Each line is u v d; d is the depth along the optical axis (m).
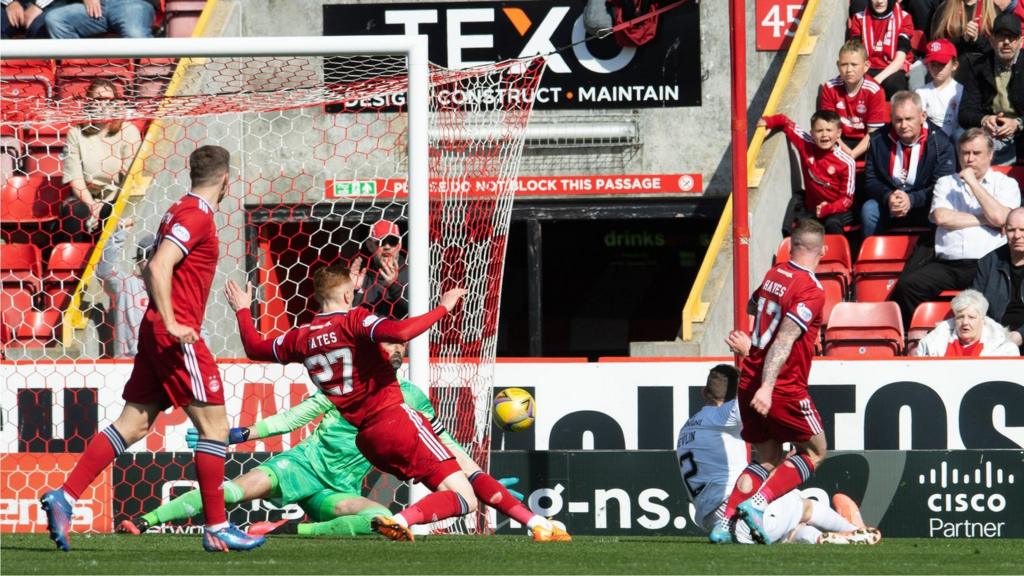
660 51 46.09
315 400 27.97
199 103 37.38
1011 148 42.66
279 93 38.34
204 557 20.42
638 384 32.03
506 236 35.97
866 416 31.64
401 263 41.94
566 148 46.19
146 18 48.91
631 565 19.67
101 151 42.09
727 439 27.22
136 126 42.56
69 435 32.16
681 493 30.00
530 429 32.22
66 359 32.38
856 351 37.75
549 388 32.31
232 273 43.59
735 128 30.83
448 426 32.34
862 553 22.41
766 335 24.67
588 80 46.16
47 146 43.50
